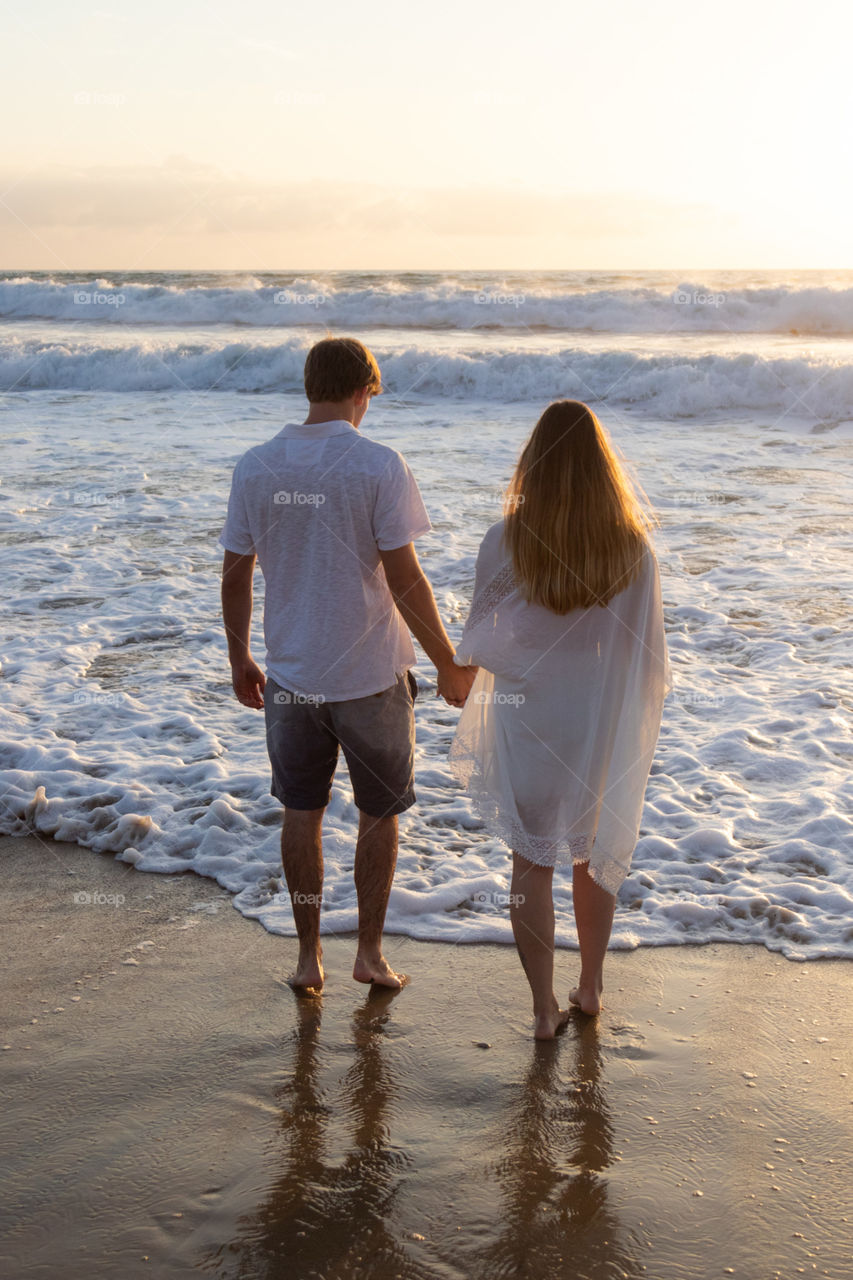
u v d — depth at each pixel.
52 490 10.30
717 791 4.24
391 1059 2.62
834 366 15.35
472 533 8.58
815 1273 1.94
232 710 5.20
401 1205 2.12
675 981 2.96
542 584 2.54
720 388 15.64
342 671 2.67
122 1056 2.62
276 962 3.08
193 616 6.68
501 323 24.38
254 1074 2.55
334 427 2.62
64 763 4.43
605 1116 2.39
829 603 6.85
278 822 3.94
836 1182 2.17
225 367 18.30
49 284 28.25
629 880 3.52
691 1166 2.23
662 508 9.61
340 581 2.63
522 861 2.71
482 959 3.12
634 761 2.64
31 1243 2.01
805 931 3.19
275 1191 2.15
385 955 3.14
